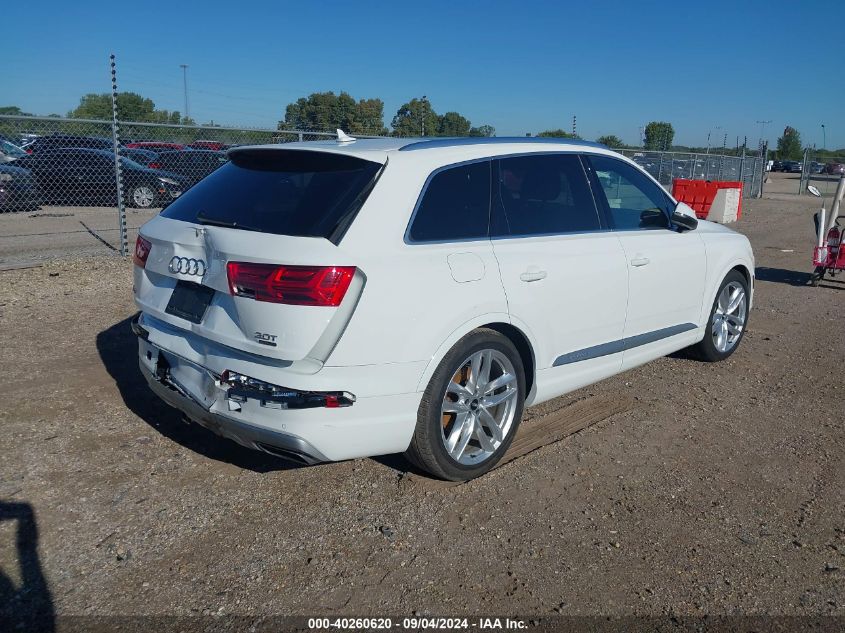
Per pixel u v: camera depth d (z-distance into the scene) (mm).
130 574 3053
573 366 4441
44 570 3055
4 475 3793
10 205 13891
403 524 3490
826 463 4324
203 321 3469
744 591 3092
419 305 3420
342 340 3207
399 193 3502
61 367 5391
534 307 4023
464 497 3764
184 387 3648
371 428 3385
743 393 5480
